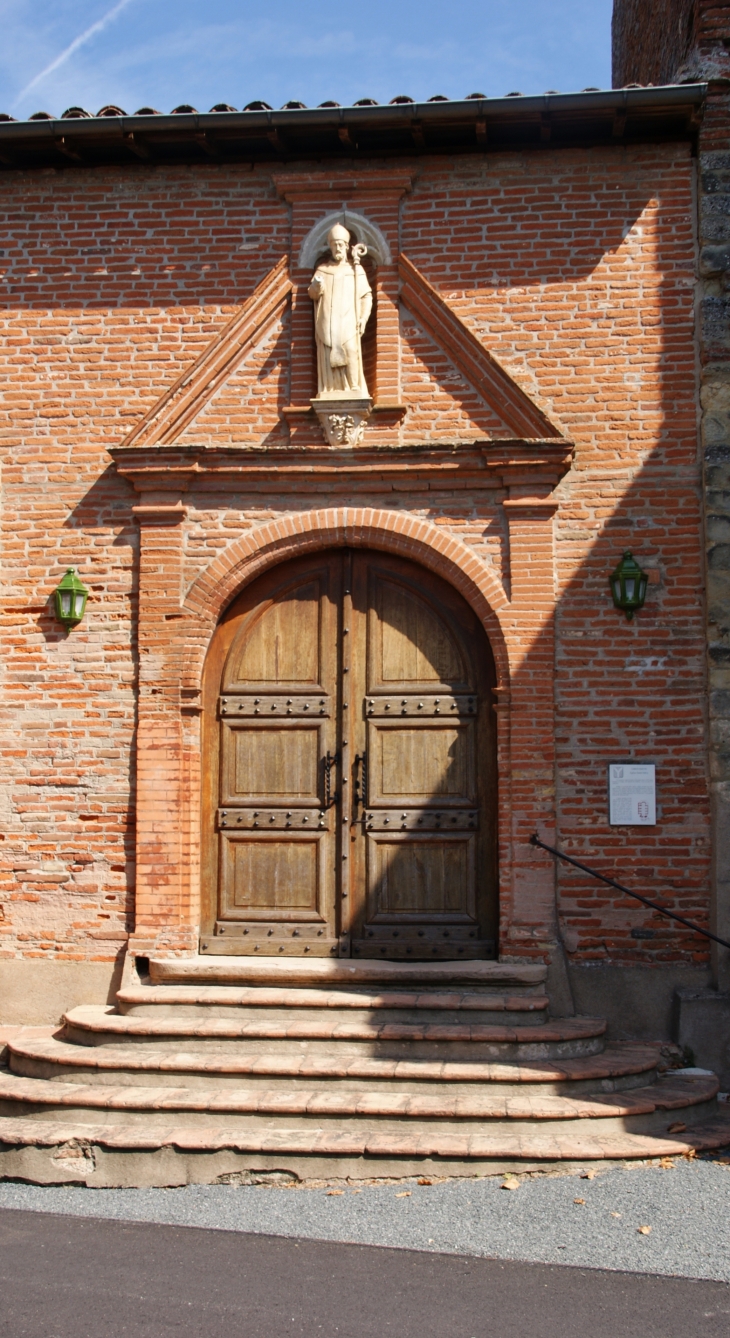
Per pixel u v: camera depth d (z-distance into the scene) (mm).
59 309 9477
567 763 8773
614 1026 8531
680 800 8688
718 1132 7145
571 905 8680
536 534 8875
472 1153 6621
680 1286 5285
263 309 9273
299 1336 4820
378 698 9117
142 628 9070
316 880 9031
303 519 9031
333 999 8047
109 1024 7949
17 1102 7348
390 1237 5852
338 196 9328
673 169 9102
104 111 9055
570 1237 5805
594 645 8828
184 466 9047
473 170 9266
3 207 9578
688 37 9453
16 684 9203
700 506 8852
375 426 9117
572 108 8688
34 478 9359
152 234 9461
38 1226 6121
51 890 9031
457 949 8836
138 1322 4953
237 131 9031
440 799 8992
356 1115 6980
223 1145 6746
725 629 8648
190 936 8828
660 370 8984
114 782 9070
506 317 9133
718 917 8492
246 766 9172
